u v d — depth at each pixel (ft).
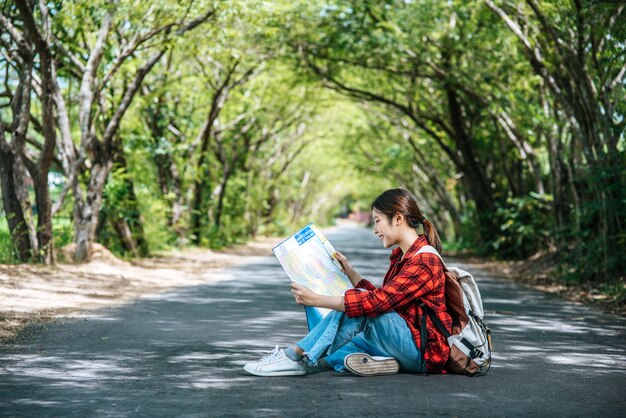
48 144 47.42
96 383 16.90
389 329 17.11
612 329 27.99
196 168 83.82
